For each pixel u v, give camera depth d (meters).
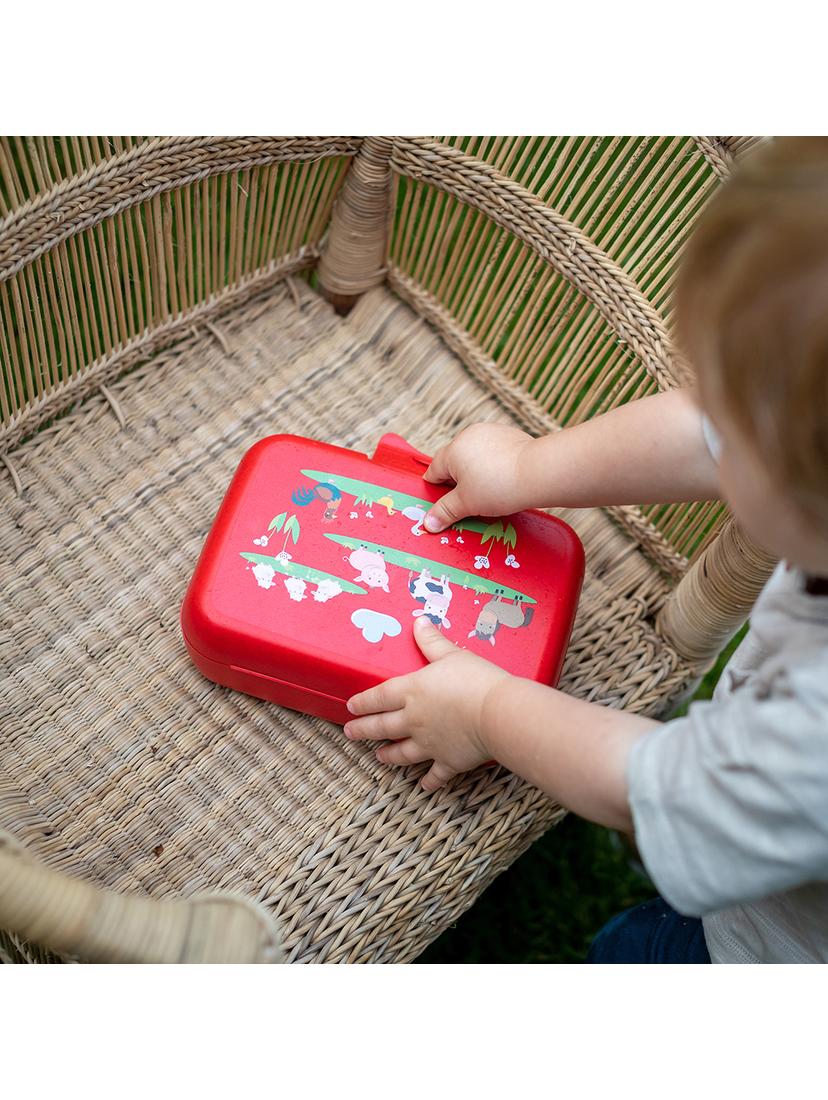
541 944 1.05
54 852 0.70
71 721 0.76
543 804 0.74
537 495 0.72
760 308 0.40
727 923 0.70
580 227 0.80
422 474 0.80
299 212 0.89
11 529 0.82
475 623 0.74
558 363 0.89
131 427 0.87
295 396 0.90
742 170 0.44
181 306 0.88
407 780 0.75
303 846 0.73
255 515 0.76
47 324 0.80
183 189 0.79
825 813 0.46
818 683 0.46
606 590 0.84
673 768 0.51
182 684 0.78
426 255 0.91
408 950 0.71
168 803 0.74
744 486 0.46
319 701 0.75
